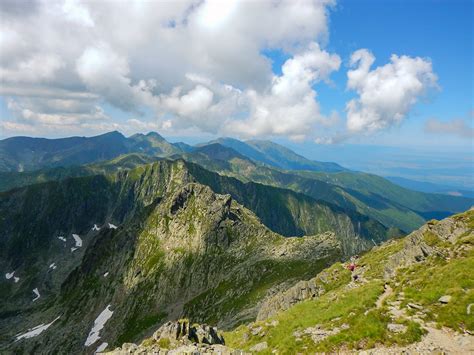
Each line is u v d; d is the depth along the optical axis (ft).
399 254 204.95
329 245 579.89
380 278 186.91
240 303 465.06
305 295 236.22
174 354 123.44
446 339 97.76
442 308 110.11
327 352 108.37
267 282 502.38
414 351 95.86
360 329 111.96
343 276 239.30
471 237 168.96
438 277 130.62
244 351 121.39
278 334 135.64
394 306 122.62
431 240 195.83
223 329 358.43
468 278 119.96
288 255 577.43
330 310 137.28
